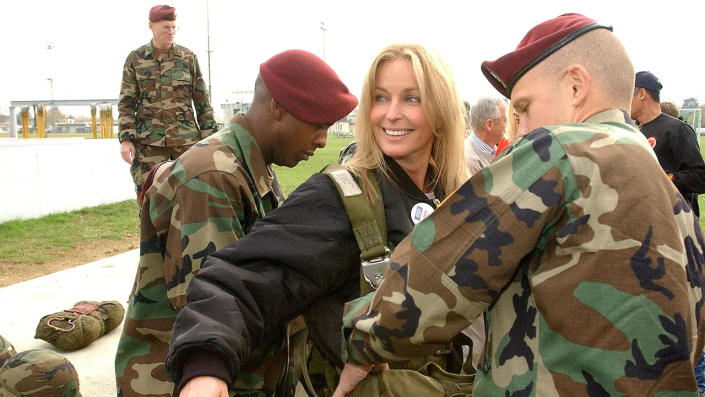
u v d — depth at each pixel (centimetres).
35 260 634
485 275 112
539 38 131
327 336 158
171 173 188
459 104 178
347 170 158
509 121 171
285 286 143
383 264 148
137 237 757
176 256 182
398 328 119
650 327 103
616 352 104
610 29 129
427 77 167
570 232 108
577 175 109
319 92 198
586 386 106
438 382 154
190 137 550
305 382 156
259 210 201
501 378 118
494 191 114
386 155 168
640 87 462
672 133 452
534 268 114
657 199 108
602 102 125
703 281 117
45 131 1944
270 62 200
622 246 105
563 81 126
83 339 385
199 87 557
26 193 833
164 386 188
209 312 128
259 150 204
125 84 536
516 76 132
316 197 150
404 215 159
